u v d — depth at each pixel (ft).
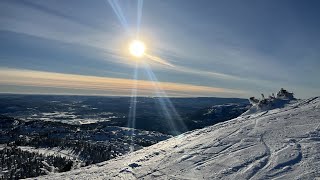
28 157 369.71
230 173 33.01
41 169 319.88
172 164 42.55
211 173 34.58
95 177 45.91
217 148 44.73
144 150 68.08
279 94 87.76
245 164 34.50
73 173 55.36
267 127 49.01
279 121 51.08
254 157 36.01
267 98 84.89
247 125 55.16
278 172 29.94
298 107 62.59
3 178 291.99
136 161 52.19
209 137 54.44
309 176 27.12
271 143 39.78
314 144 34.91
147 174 40.57
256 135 45.98
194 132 71.87
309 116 49.29
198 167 38.11
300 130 42.06
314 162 29.89
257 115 66.80
